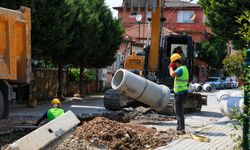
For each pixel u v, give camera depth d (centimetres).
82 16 2733
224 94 1984
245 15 698
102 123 1092
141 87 1662
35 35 2217
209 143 1141
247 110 669
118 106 1880
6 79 1330
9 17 1316
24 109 2186
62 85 3047
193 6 7019
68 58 2806
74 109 2175
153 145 1076
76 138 1014
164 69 2031
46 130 700
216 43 6412
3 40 1303
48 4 2231
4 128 1229
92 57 3067
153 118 1692
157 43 2036
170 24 7144
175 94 1309
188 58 2033
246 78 656
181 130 1267
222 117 1889
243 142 682
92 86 3888
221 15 3422
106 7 3120
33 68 2702
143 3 1973
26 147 655
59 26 2312
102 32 3080
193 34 7031
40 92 2759
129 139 1055
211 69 6938
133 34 5391
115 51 3322
